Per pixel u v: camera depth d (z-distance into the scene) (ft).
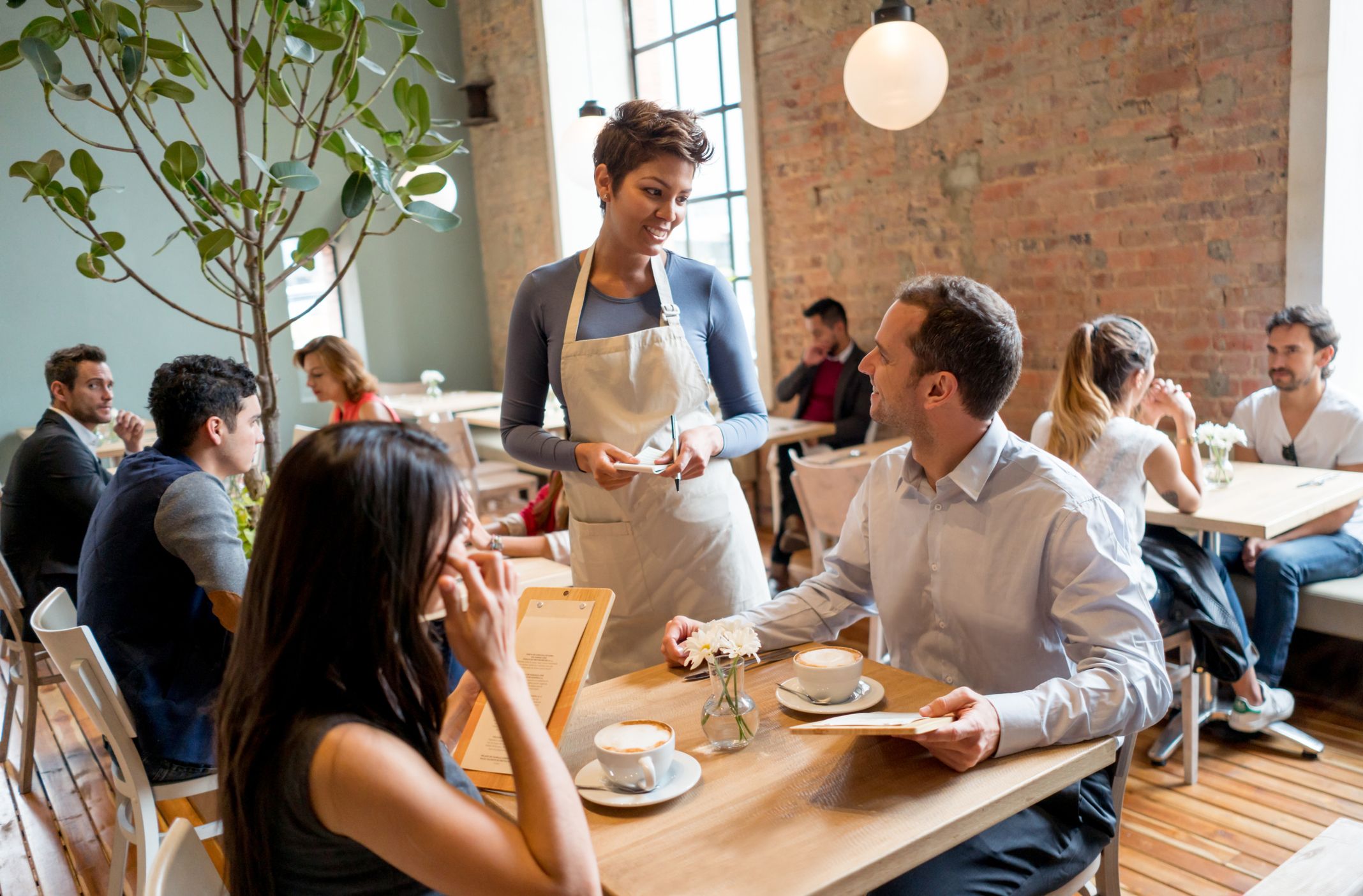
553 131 21.59
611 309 6.53
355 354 13.66
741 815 3.76
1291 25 10.49
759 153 17.22
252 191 7.57
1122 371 8.25
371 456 3.01
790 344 17.56
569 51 21.34
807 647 5.57
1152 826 8.04
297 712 3.00
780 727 4.53
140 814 6.41
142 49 7.12
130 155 20.53
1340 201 10.66
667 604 6.66
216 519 6.44
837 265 16.34
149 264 20.97
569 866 2.97
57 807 9.70
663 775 4.00
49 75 6.88
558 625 4.40
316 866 3.00
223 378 6.77
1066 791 4.68
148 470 6.54
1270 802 8.29
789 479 15.39
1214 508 8.89
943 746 3.99
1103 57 12.27
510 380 6.89
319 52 7.89
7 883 8.40
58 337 20.35
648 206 6.02
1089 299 12.98
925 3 14.26
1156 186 12.01
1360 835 4.75
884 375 5.07
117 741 6.30
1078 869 4.69
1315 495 9.15
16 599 9.55
